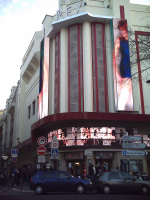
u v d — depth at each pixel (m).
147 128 24.17
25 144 31.25
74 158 22.88
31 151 35.19
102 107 24.11
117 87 23.89
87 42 25.14
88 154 18.11
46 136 27.06
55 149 15.44
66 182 14.32
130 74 24.27
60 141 23.17
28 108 41.28
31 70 38.81
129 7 26.91
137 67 25.20
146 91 25.56
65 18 25.84
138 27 27.09
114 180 14.73
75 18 25.48
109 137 22.83
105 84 24.72
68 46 25.98
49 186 14.16
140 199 10.73
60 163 23.25
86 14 24.97
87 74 24.38
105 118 21.98
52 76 27.67
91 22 26.17
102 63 25.17
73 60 25.30
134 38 25.30
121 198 11.22
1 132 77.25
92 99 24.16
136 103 24.44
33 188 14.13
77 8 26.14
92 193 15.29
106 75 25.05
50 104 27.20
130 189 14.48
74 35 25.86
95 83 24.53
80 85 24.48
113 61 24.16
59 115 22.36
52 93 27.17
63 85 25.14
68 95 24.75
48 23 30.22
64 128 23.30
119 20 25.41
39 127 26.45
